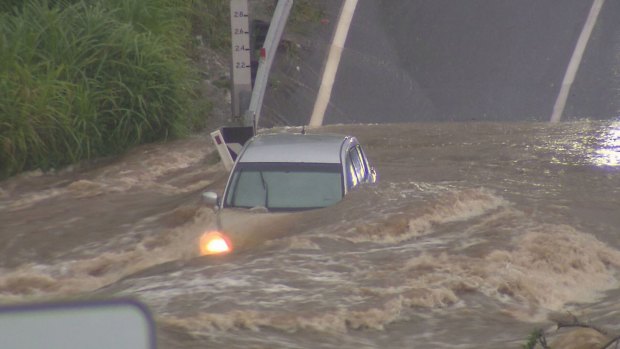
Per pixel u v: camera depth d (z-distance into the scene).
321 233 38.94
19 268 42.78
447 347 25.16
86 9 82.75
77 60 78.56
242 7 79.50
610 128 84.69
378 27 112.94
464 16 115.94
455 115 96.06
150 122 79.50
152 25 90.19
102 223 50.56
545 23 115.69
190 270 34.75
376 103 97.12
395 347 25.19
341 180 43.94
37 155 70.44
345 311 28.09
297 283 31.78
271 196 42.78
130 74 79.38
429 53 108.19
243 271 33.72
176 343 23.08
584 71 106.31
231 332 25.20
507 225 42.28
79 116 73.38
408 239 39.91
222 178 60.66
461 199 46.22
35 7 82.38
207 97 94.75
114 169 68.69
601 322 27.92
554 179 58.41
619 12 120.31
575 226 43.34
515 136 80.06
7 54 73.56
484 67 106.06
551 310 31.14
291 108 93.38
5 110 68.81
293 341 24.73
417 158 68.75
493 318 29.20
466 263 35.34
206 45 106.50
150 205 54.72
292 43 104.50
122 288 32.78
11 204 59.00
